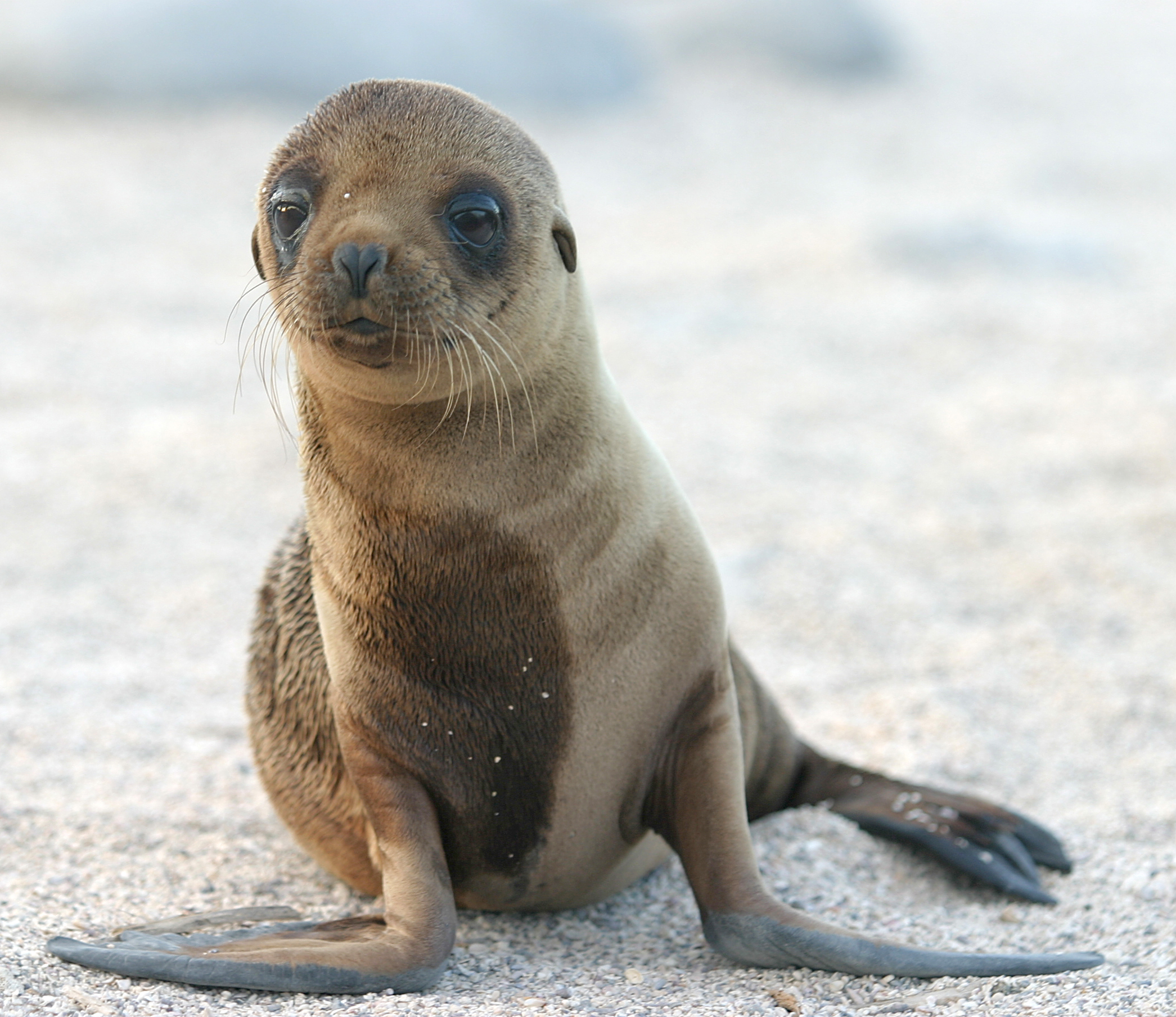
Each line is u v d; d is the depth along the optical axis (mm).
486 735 8992
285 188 8383
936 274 33594
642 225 38312
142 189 39688
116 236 35812
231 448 23109
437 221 8094
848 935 8742
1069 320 30266
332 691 9375
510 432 8469
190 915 9617
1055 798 12820
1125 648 16719
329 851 10367
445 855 9398
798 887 10586
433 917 8797
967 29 67812
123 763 13070
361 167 8195
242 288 32438
